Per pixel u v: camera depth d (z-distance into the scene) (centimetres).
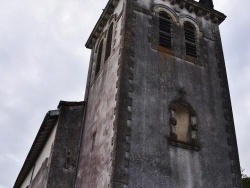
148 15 1535
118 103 1204
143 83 1299
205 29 1694
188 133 1300
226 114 1415
